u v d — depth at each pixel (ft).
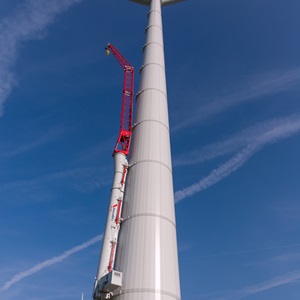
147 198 73.51
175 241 72.28
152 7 126.52
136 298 60.95
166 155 82.94
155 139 83.82
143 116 89.30
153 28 116.47
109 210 84.99
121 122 109.50
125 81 127.54
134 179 78.74
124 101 119.24
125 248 68.44
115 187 88.43
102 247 80.12
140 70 105.50
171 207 75.66
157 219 70.79
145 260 64.90
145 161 79.92
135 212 72.38
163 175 78.54
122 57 147.33
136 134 87.92
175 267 67.72
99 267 76.84
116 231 80.43
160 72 101.24
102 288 66.90
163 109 92.22
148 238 67.77
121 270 65.82
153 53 106.22
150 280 62.54
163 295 61.77
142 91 96.43
